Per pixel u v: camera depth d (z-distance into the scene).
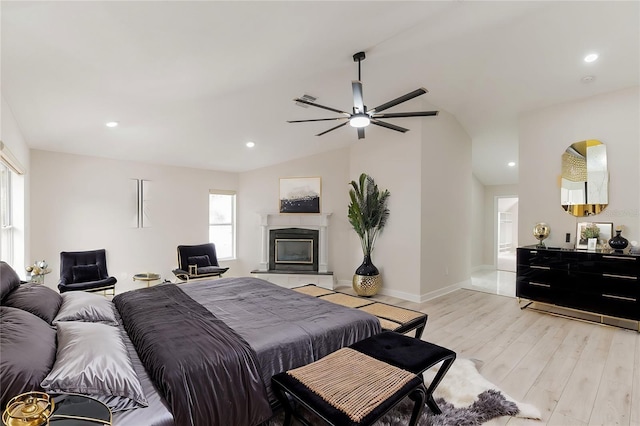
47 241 4.56
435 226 5.12
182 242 5.94
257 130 4.71
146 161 5.47
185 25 2.27
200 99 3.54
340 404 1.51
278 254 6.33
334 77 3.58
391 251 5.22
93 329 1.65
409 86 4.12
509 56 3.49
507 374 2.60
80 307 2.04
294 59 3.03
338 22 2.55
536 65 3.69
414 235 4.90
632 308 3.56
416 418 1.76
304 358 1.99
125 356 1.54
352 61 3.30
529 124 4.86
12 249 3.89
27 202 4.17
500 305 4.63
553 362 2.80
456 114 5.30
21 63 2.47
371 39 2.93
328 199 6.18
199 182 6.16
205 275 5.48
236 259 6.67
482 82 4.11
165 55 2.61
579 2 2.70
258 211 6.53
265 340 1.92
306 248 6.27
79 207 4.84
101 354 1.42
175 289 2.97
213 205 6.48
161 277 5.65
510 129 5.54
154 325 2.00
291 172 6.35
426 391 1.82
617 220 4.07
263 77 3.28
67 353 1.38
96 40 2.30
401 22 2.72
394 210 5.17
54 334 1.59
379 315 2.96
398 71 3.71
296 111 4.22
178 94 3.34
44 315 1.85
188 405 1.47
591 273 3.86
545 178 4.68
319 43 2.83
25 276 3.92
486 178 7.60
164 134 4.41
